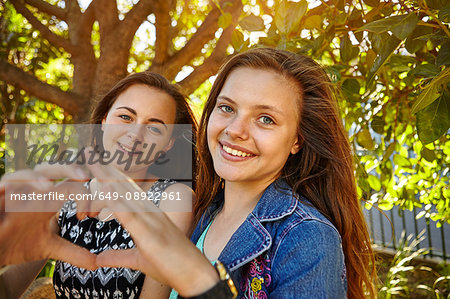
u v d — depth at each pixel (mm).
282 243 977
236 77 1079
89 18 2943
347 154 1213
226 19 1680
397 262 4020
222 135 1071
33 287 2527
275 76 1063
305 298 879
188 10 3703
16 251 700
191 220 1431
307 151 1168
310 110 1125
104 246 1421
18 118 3865
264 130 1029
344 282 989
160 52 2744
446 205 2340
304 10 1463
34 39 3824
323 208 1161
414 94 1372
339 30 1585
